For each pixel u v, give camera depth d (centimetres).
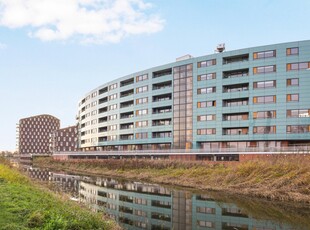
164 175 5809
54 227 1454
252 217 2645
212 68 7706
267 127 6825
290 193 3388
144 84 9406
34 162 13400
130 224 2416
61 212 1769
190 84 8112
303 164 4094
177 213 2858
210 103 7656
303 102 6550
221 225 2400
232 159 6700
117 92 10638
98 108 11912
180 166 6238
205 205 3231
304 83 6581
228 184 4334
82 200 3084
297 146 6259
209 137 7575
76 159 11119
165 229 2281
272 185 3756
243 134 7112
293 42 6775
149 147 9312
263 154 6062
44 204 1966
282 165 4244
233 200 3469
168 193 4116
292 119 6594
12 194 2259
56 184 4706
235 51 7381
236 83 7294
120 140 10275
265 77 6950
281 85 6769
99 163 8788
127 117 10100
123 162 7769
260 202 3300
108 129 11012
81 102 14350
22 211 1711
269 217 2639
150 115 9094
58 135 17300
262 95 6944
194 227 2344
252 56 7144
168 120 8850
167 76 8712
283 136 6644
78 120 15275
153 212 2903
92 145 12381
